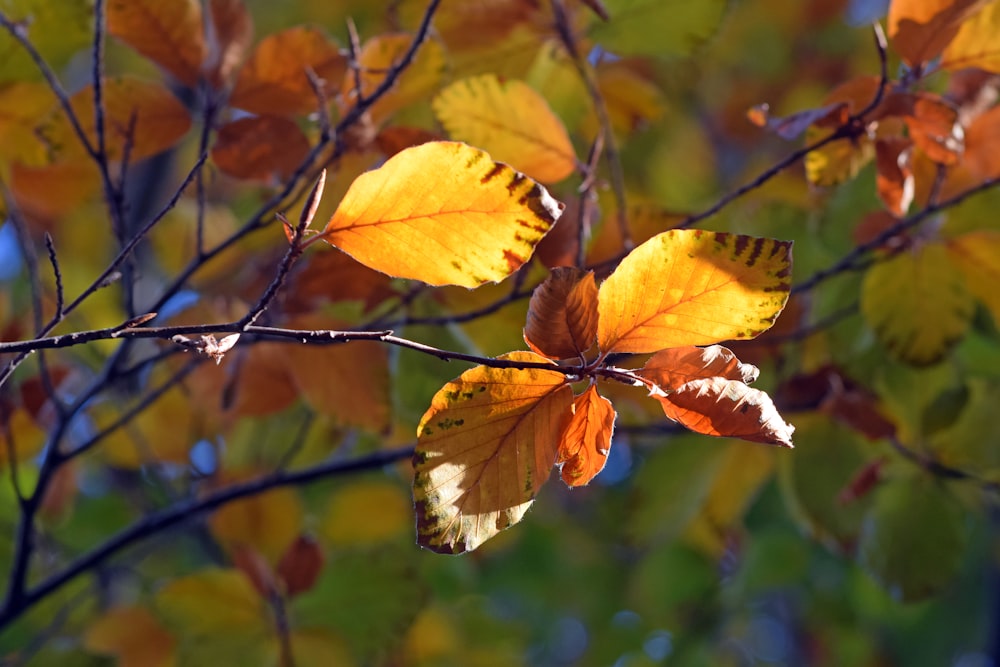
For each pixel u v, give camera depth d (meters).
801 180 1.93
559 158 1.49
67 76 2.50
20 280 2.41
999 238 1.52
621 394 1.55
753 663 3.69
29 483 2.19
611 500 3.05
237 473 2.03
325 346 1.52
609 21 1.55
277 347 1.55
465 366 1.53
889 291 1.54
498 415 1.31
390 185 1.30
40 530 2.12
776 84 3.29
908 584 1.73
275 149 1.49
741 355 1.79
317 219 1.48
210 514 1.99
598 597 3.28
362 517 2.25
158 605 1.73
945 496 1.74
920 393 1.71
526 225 1.30
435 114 1.49
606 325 1.31
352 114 1.46
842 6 3.30
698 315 1.31
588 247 1.52
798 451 1.86
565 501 3.24
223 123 1.50
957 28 1.45
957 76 1.49
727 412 1.30
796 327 1.73
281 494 2.00
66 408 1.69
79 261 2.53
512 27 1.57
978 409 1.74
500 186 1.30
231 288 1.79
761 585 2.75
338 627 1.78
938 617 3.32
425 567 2.54
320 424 2.14
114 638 1.85
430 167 1.29
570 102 1.76
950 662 3.41
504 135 1.49
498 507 1.31
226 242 1.49
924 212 1.51
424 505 1.30
